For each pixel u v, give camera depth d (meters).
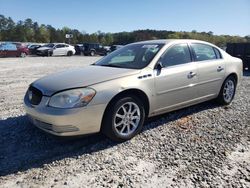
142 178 3.30
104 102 3.96
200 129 4.88
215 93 5.91
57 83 4.07
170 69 4.83
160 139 4.43
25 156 3.85
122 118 4.25
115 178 3.29
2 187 3.12
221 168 3.54
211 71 5.61
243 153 3.97
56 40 107.00
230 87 6.35
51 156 3.85
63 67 16.77
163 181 3.24
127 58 5.06
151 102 4.57
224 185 3.17
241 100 7.00
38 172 3.44
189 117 5.50
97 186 3.14
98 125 4.00
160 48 4.94
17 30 102.81
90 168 3.53
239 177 3.33
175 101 4.98
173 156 3.85
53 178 3.30
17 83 9.91
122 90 4.12
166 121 5.25
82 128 3.88
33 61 22.38
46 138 4.43
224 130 4.85
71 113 3.75
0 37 100.06
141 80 4.38
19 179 3.28
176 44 5.16
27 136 4.52
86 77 4.19
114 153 3.94
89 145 4.20
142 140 4.38
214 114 5.72
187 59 5.23
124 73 4.33
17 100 7.05
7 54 27.58
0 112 5.87
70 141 4.32
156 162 3.68
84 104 3.82
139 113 4.44
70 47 33.59
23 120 5.30
